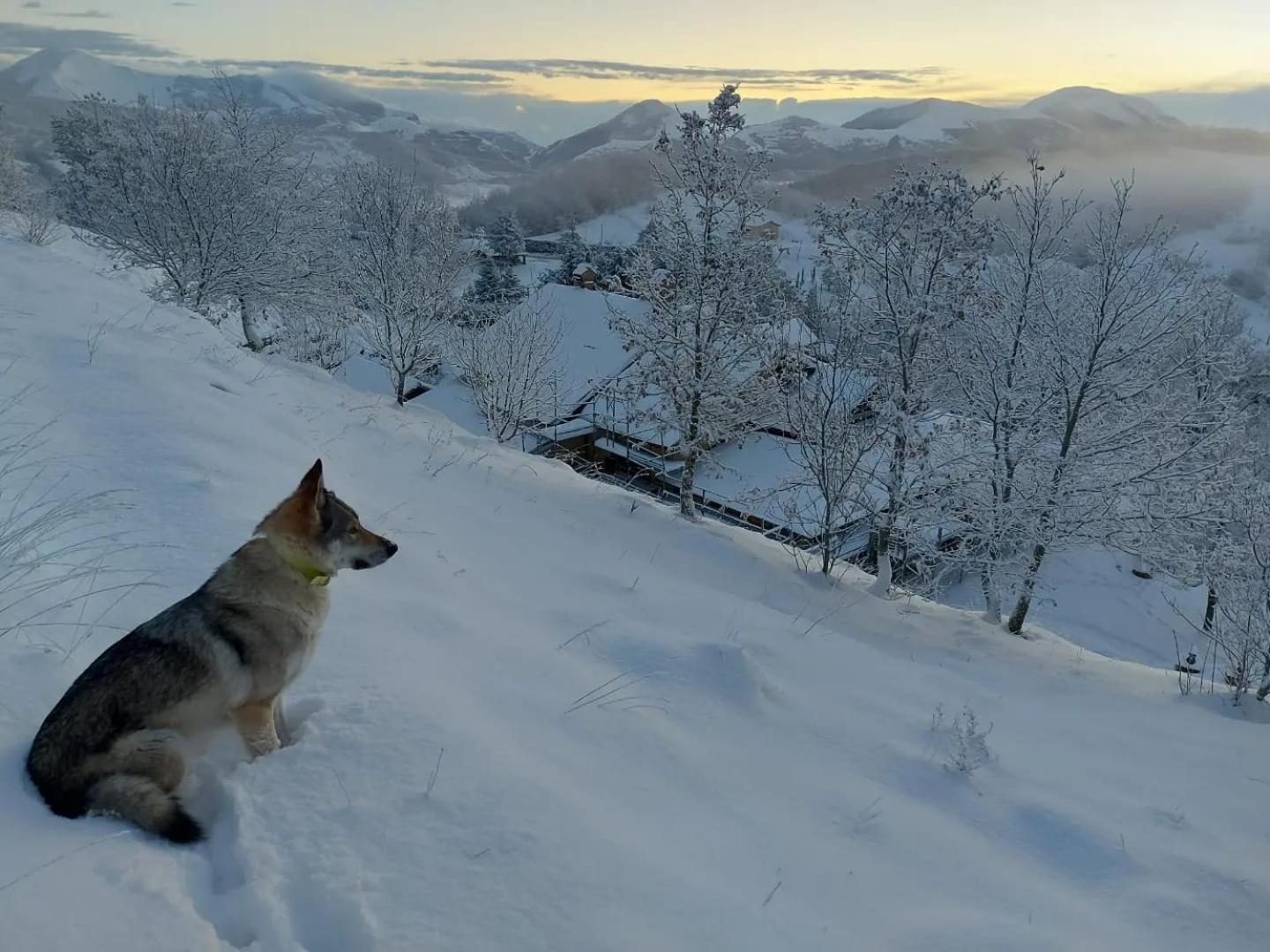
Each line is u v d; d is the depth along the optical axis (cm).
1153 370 1662
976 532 1788
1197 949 512
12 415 839
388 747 455
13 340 1088
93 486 737
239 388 1280
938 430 1758
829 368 1788
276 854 369
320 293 2789
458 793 427
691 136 1916
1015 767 721
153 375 1108
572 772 498
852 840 535
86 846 342
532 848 398
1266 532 1548
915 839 556
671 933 370
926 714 803
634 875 402
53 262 1697
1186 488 1661
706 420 2023
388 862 373
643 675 688
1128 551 1708
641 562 1254
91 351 1110
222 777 419
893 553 1914
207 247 2509
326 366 3111
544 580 931
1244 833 686
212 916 338
